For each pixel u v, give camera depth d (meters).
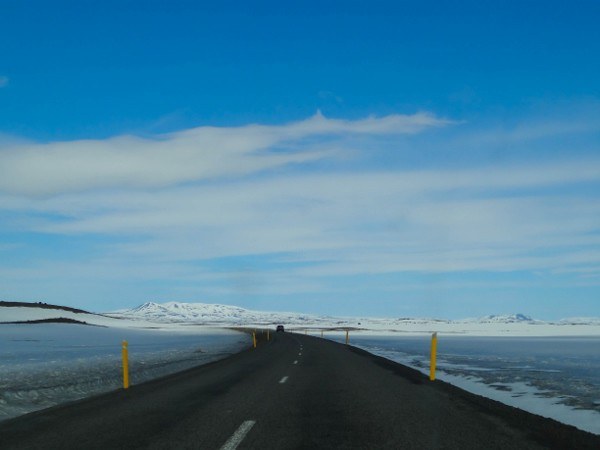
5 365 23.73
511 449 7.70
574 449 7.70
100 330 92.44
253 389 14.67
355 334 89.62
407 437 8.49
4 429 9.16
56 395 14.16
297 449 7.70
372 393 13.90
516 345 44.78
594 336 72.50
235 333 95.62
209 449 7.68
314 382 16.55
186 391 14.20
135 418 10.14
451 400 12.59
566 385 16.66
